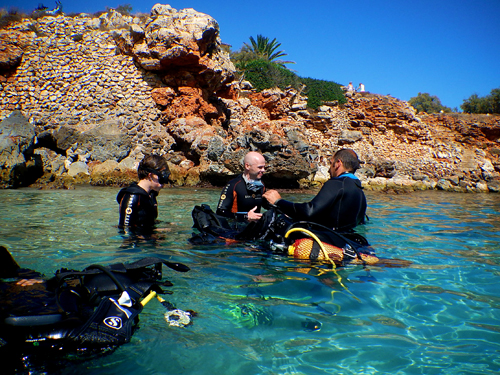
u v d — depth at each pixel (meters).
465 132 23.78
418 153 21.98
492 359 1.83
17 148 11.45
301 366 1.77
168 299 2.54
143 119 15.59
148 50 15.36
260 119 19.89
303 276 3.08
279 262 3.48
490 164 21.44
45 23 16.61
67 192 9.41
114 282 2.32
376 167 18.66
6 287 2.33
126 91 15.84
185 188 12.09
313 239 3.69
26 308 1.99
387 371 1.72
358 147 21.08
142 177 4.73
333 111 22.03
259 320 2.26
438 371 1.73
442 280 3.04
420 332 2.13
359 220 4.33
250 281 2.94
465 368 1.75
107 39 16.31
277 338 2.05
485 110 33.44
